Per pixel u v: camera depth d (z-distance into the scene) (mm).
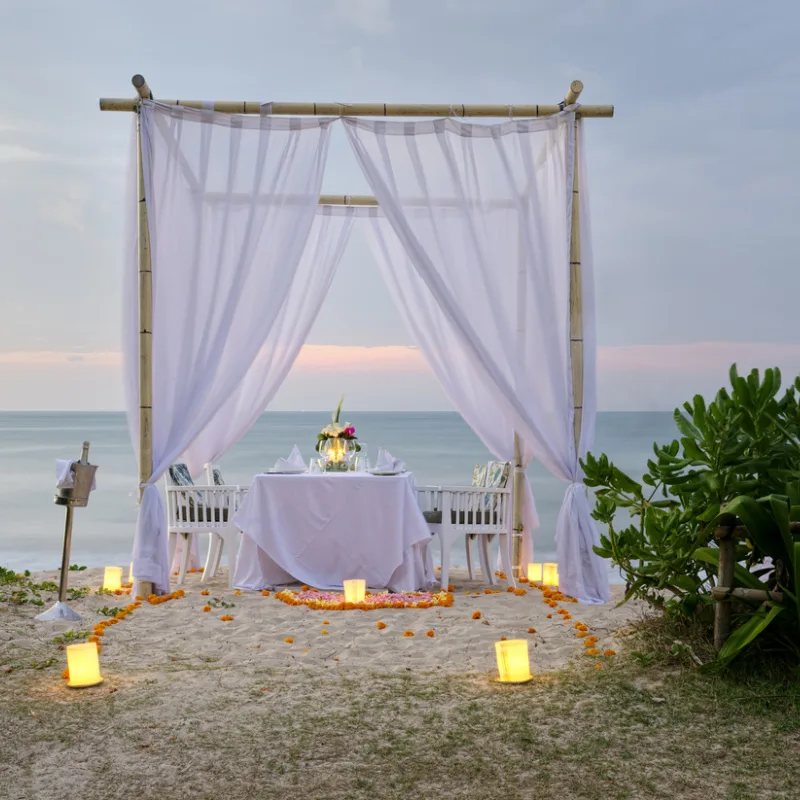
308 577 5984
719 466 3586
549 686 3490
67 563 4918
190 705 3262
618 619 4910
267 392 6891
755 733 2914
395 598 5457
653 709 3150
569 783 2570
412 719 3107
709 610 3867
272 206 5625
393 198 5547
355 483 6020
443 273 5582
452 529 6133
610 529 4035
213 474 6941
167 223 5555
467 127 5648
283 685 3549
